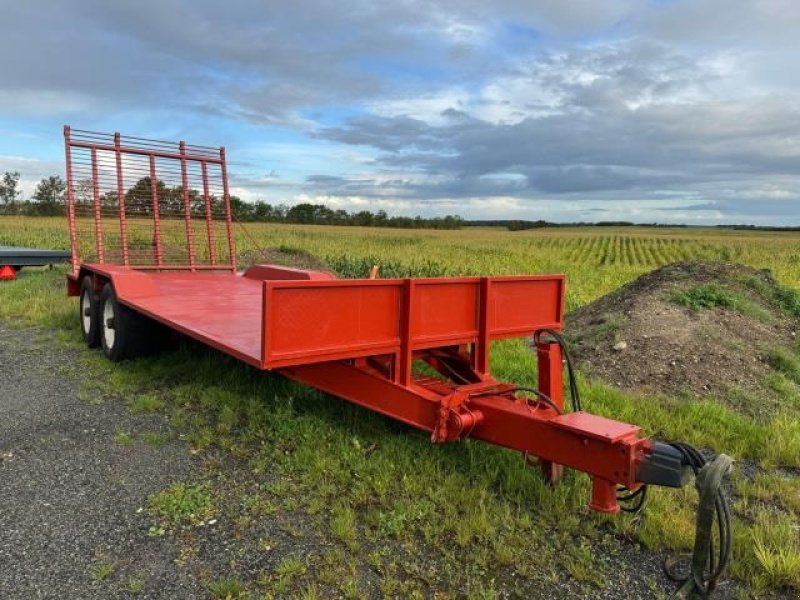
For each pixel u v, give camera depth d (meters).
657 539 3.24
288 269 7.35
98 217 8.13
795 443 4.58
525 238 66.94
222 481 3.78
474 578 2.91
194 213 9.00
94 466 3.96
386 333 3.73
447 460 4.00
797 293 9.65
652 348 6.99
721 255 39.47
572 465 3.15
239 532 3.23
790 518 3.59
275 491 3.63
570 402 5.36
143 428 4.61
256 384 5.39
